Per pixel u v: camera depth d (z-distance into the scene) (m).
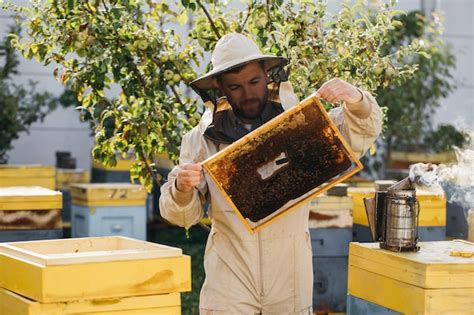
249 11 5.88
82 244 4.50
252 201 4.16
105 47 5.76
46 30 5.81
